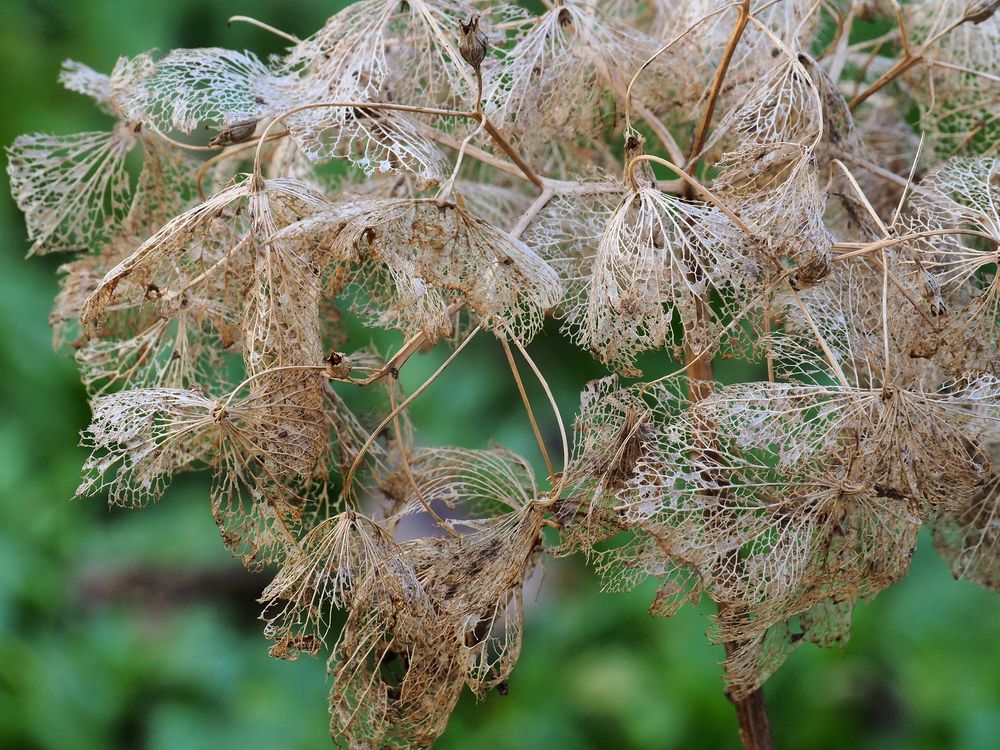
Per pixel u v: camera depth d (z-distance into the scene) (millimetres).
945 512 334
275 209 325
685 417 319
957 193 337
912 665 543
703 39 346
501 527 329
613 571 324
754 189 326
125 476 327
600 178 338
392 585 324
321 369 321
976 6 339
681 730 537
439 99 349
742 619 323
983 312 325
